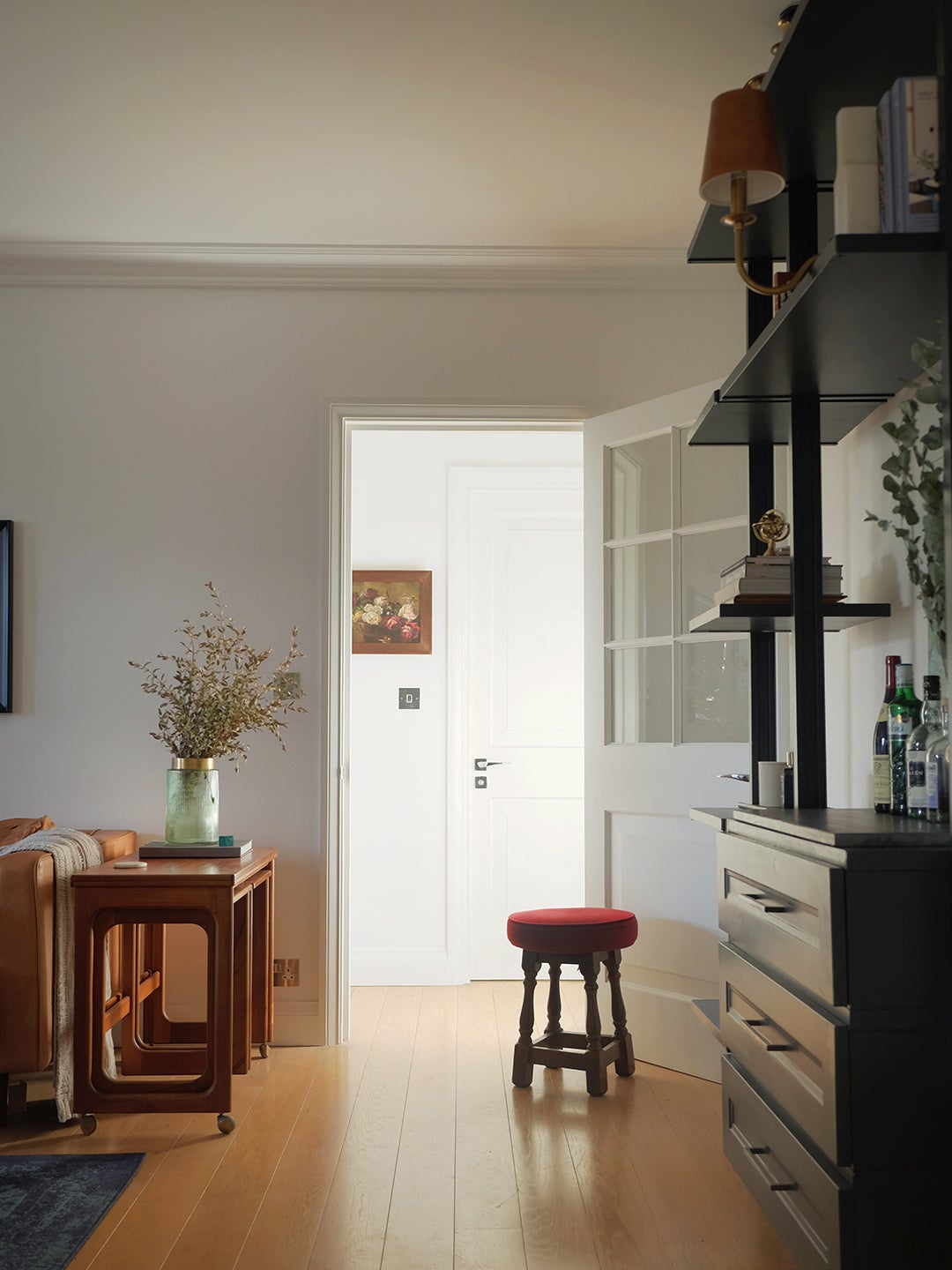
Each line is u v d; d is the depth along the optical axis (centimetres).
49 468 422
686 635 378
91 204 378
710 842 365
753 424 284
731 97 213
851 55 215
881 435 278
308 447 423
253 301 426
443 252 412
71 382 423
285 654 419
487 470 537
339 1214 258
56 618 419
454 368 424
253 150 341
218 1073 314
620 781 394
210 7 270
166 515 422
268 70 297
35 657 418
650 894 385
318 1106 338
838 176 185
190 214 386
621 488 407
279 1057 393
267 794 416
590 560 412
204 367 425
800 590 258
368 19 276
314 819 416
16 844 348
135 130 329
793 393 259
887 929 178
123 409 423
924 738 223
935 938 178
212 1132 316
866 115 182
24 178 359
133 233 401
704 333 425
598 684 406
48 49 288
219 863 342
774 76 221
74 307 425
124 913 318
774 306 296
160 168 353
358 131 329
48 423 423
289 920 414
